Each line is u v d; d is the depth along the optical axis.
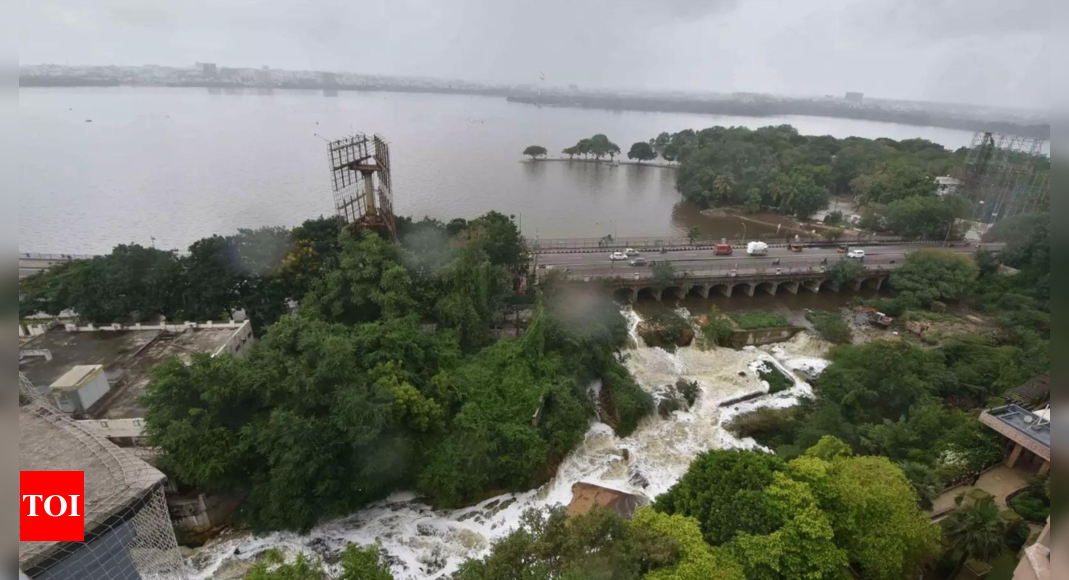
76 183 157.75
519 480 54.44
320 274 73.81
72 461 27.92
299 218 135.50
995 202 142.12
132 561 26.98
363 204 91.62
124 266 67.06
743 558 35.50
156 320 69.88
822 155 194.00
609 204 174.38
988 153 150.00
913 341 85.44
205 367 48.31
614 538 36.09
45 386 52.50
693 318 91.00
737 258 113.56
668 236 141.75
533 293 88.00
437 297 72.56
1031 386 63.69
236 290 71.31
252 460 48.84
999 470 53.00
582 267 102.81
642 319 87.69
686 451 62.56
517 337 75.31
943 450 54.25
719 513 38.97
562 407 60.59
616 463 60.25
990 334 84.50
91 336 63.66
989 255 109.69
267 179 172.12
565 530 37.38
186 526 48.59
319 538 49.09
